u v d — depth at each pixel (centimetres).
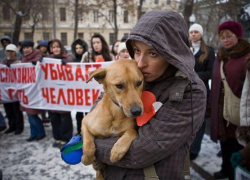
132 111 125
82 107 423
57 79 428
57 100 432
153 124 118
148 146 114
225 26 269
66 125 427
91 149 131
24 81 458
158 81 134
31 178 333
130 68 139
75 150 144
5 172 348
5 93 489
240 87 260
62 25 3409
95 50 436
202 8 901
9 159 390
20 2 1047
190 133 119
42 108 439
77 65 416
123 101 132
